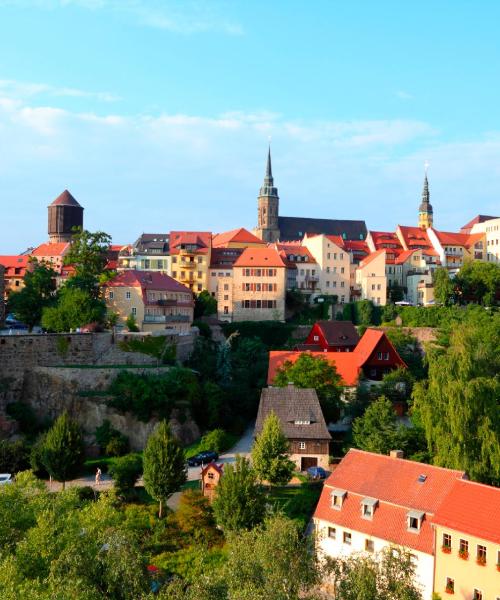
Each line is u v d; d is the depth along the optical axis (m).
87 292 115.62
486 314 136.12
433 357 76.56
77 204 199.75
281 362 105.38
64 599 36.69
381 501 58.19
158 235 169.75
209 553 59.81
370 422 79.69
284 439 74.12
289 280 162.62
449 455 68.50
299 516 67.25
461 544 52.22
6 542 50.72
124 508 70.56
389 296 164.88
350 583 40.81
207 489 72.75
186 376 97.56
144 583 42.62
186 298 136.75
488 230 184.38
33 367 96.06
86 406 91.62
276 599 38.25
